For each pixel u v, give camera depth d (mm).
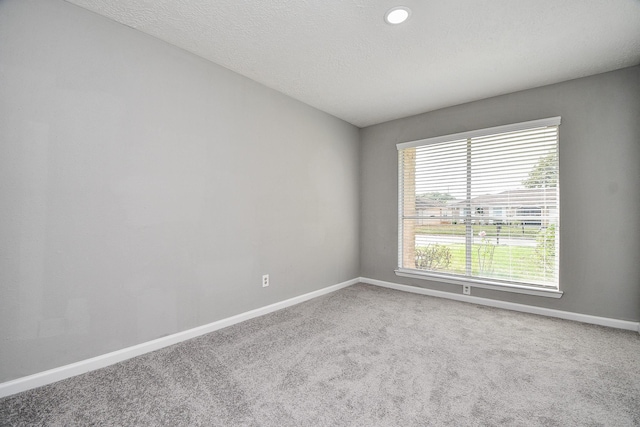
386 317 2766
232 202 2602
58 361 1688
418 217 3717
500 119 3090
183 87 2258
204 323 2387
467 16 1872
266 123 2910
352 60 2426
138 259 2010
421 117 3684
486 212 3178
